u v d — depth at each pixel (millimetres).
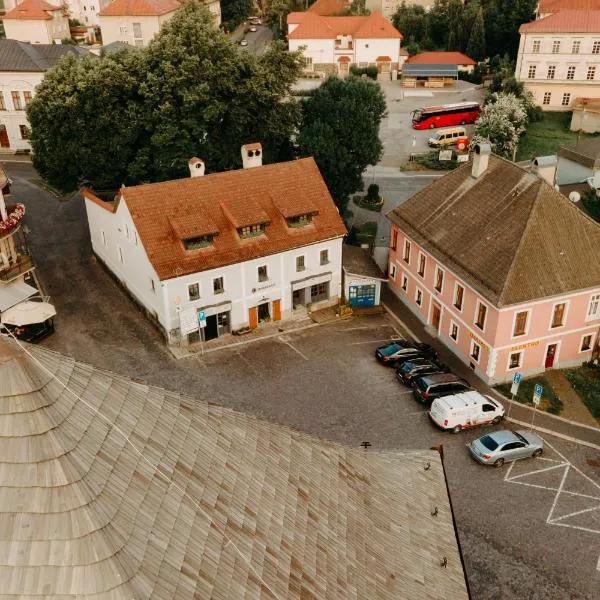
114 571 11211
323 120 62875
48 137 57094
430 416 39469
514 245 42000
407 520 19266
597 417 40500
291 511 15906
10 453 11398
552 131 95000
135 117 56375
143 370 43594
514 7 125188
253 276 46969
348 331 48938
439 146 86875
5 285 47156
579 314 43250
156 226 44469
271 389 42250
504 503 34125
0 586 10852
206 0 135750
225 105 57625
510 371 43156
